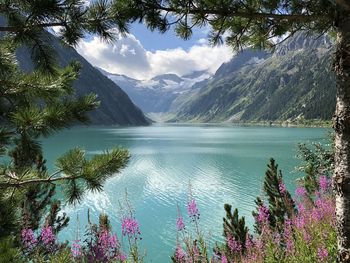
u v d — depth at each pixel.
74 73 4.06
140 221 33.25
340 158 4.07
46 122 3.75
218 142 128.50
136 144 122.75
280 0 4.89
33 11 3.67
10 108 4.00
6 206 4.53
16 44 4.13
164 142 132.12
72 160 4.13
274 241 8.56
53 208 10.41
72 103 3.91
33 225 9.34
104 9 4.02
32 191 8.97
